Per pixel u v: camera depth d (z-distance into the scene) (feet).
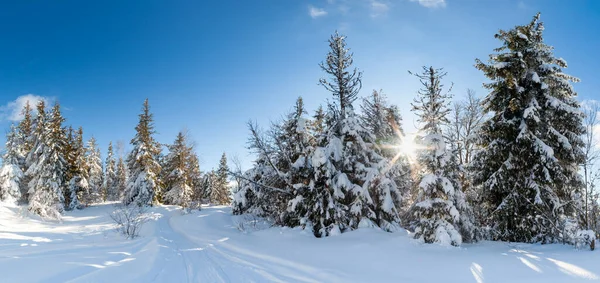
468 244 45.16
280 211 70.54
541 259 31.81
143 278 26.76
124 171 195.52
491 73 49.11
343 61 63.52
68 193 128.67
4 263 27.76
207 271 31.86
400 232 53.21
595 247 35.86
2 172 114.62
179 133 137.49
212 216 94.02
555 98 44.96
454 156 47.16
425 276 29.55
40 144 111.04
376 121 71.00
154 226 83.41
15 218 97.76
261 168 80.59
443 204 43.98
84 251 39.45
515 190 45.55
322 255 39.91
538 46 48.11
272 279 29.45
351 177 58.44
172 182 144.97
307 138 65.82
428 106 49.19
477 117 71.41
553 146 45.88
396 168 59.52
